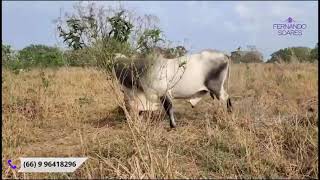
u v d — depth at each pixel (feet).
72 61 20.56
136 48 19.80
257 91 33.94
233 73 39.58
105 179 14.73
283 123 20.59
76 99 27.53
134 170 14.65
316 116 20.75
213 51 23.80
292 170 16.03
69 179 14.82
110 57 19.33
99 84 29.71
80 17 18.62
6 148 17.57
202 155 17.19
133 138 16.39
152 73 21.47
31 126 21.88
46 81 29.63
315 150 16.81
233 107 24.84
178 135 19.60
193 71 22.93
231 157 17.03
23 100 25.52
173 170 14.88
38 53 35.47
